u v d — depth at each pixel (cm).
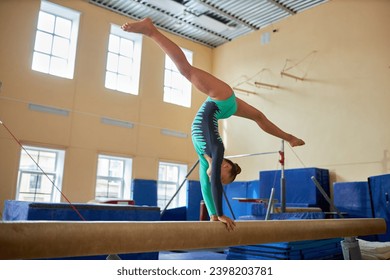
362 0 718
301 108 792
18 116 711
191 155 974
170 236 192
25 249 149
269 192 752
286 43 853
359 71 702
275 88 855
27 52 736
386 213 579
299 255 458
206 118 217
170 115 945
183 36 993
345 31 737
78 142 779
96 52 830
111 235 173
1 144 688
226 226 209
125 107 862
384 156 641
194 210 868
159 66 940
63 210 366
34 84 737
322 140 741
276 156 830
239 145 925
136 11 877
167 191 938
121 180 859
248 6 826
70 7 799
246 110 243
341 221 297
